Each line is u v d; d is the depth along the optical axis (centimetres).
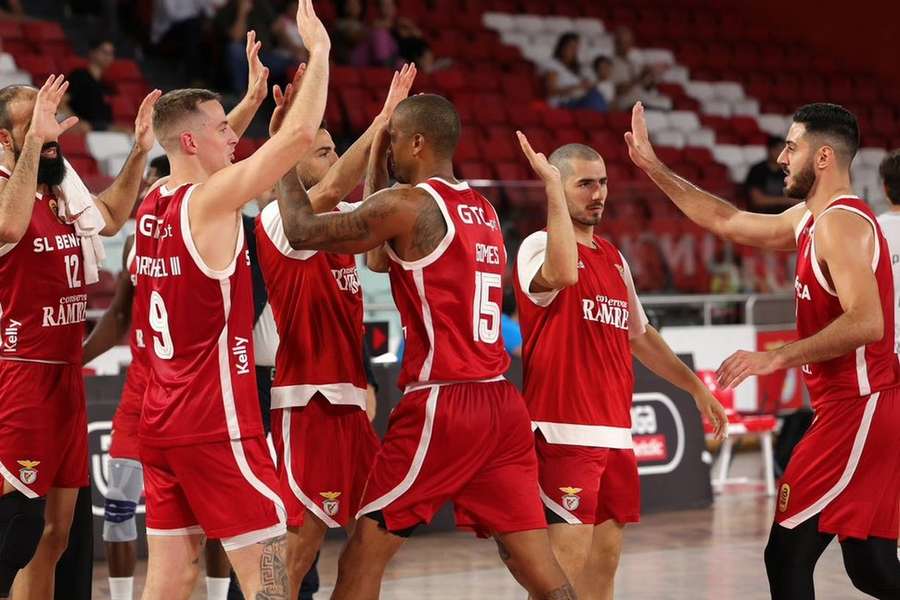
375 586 682
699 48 2959
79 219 755
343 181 717
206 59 2150
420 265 657
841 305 683
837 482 698
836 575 1096
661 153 2425
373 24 2355
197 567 682
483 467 665
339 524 768
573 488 743
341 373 766
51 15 2338
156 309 656
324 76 633
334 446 764
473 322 664
